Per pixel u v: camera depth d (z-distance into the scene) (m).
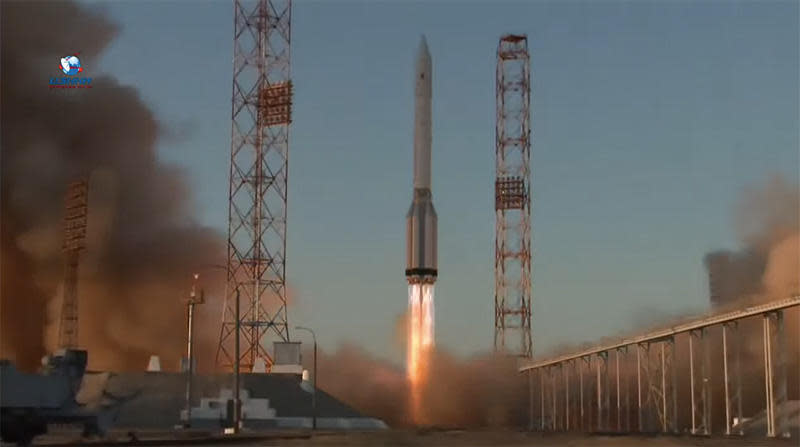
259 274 147.50
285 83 149.38
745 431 118.12
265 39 150.75
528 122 180.12
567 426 167.50
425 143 168.00
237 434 90.44
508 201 179.38
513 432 122.62
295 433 102.62
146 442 75.38
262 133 149.50
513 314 178.25
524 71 180.50
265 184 149.00
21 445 70.12
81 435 83.12
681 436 105.81
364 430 122.25
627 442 88.81
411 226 166.25
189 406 98.81
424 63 170.00
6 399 72.12
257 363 138.75
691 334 125.38
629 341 141.62
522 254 179.12
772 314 107.50
